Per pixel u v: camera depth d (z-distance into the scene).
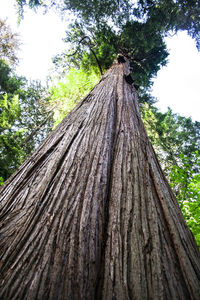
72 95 8.58
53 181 1.11
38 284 0.64
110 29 10.98
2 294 0.61
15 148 7.52
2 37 14.24
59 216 0.90
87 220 0.91
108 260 0.79
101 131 1.63
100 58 8.97
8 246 0.76
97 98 2.34
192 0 9.55
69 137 1.53
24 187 1.11
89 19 12.00
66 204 0.97
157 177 1.32
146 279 0.73
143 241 0.87
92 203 1.00
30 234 0.82
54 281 0.66
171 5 9.79
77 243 0.80
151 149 1.76
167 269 0.78
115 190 1.13
